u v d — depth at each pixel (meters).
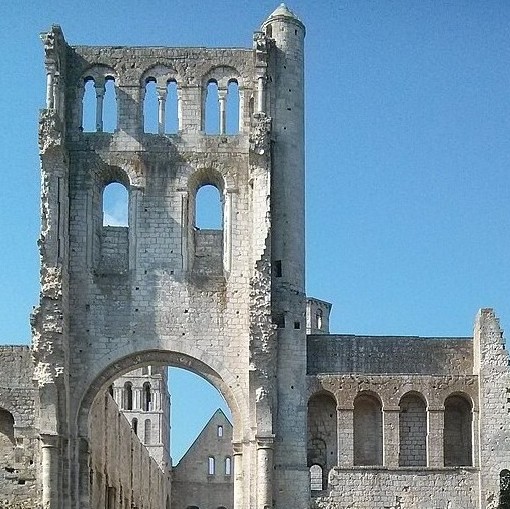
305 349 79.19
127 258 81.56
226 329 78.50
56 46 79.19
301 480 76.81
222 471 158.25
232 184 80.12
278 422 77.56
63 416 76.44
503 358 78.12
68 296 78.38
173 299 78.81
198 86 81.31
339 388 78.44
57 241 77.50
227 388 77.75
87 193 79.88
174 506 157.75
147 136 80.62
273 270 80.25
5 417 78.69
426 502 76.75
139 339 78.31
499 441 77.31
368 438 79.50
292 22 83.62
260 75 80.44
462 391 78.38
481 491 76.75
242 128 81.06
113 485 96.19
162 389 158.38
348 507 76.69
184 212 79.81
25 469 77.12
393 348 80.69
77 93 81.12
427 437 78.12
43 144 78.06
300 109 83.12
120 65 81.50
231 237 79.44
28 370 78.69
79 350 78.19
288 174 81.56
